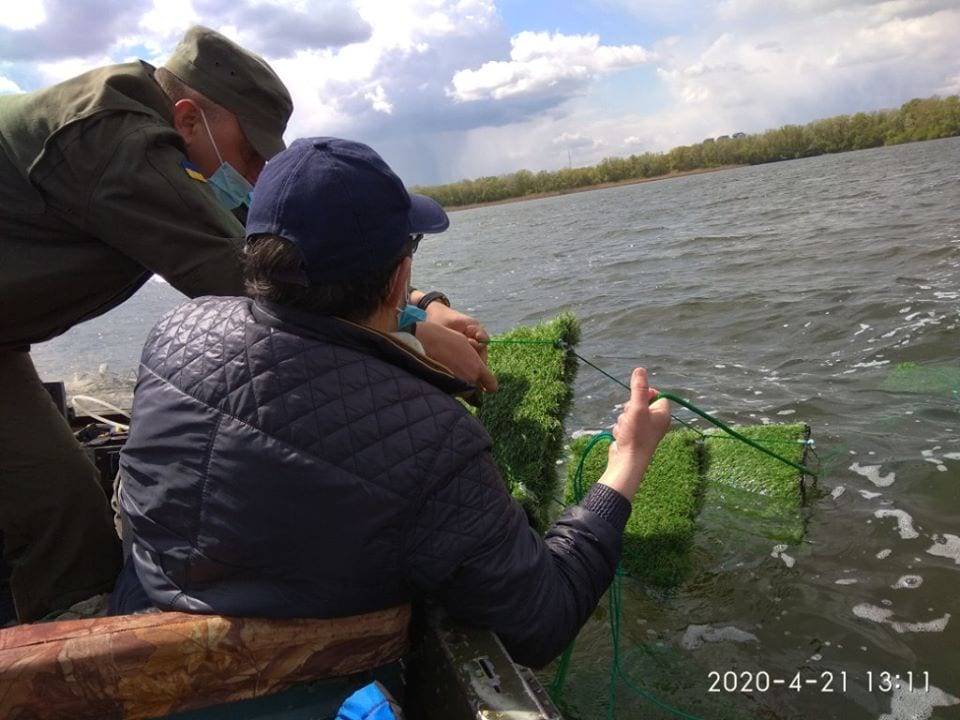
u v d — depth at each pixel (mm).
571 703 2668
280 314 1409
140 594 1648
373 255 1368
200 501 1389
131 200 1757
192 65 2037
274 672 1440
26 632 1354
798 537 3564
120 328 11328
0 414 2133
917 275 9211
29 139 1818
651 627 3035
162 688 1380
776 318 8109
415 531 1377
